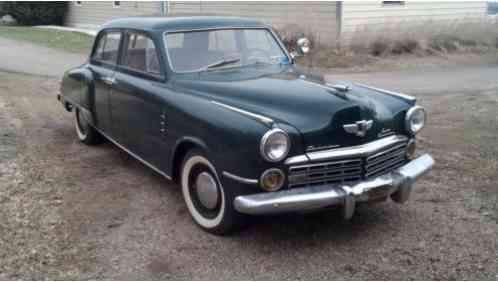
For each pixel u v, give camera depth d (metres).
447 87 10.68
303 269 3.66
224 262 3.76
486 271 3.62
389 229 4.26
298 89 4.18
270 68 5.05
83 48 17.08
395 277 3.56
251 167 3.63
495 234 4.16
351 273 3.61
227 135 3.74
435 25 16.12
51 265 3.67
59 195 4.89
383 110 4.14
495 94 9.85
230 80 4.51
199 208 4.26
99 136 6.50
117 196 4.92
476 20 17.34
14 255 3.78
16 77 11.59
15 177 5.29
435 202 4.79
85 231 4.19
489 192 5.00
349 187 3.77
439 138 6.86
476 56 15.12
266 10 15.93
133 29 5.22
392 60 14.16
